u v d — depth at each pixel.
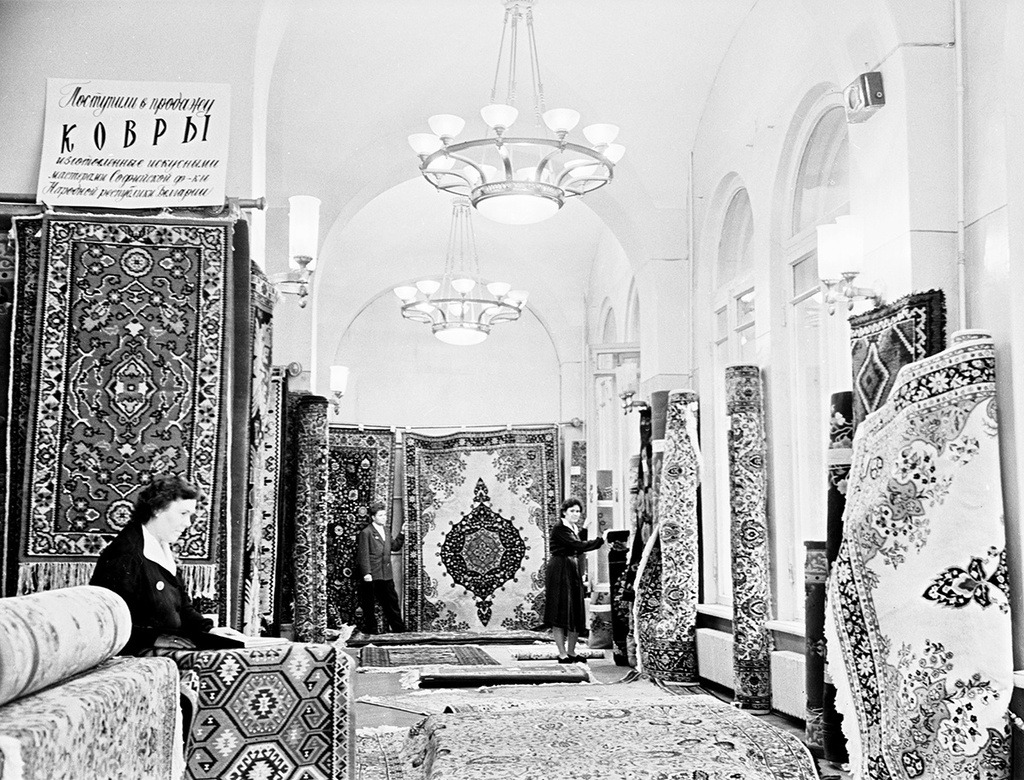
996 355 5.09
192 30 6.41
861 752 5.14
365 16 9.17
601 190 11.11
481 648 12.80
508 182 7.70
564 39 9.67
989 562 4.74
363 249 16.19
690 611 9.77
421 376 17.95
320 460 10.73
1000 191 5.15
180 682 4.54
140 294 5.72
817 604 6.58
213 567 5.55
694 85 10.12
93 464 5.58
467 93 10.33
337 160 10.47
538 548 15.44
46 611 2.09
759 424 8.41
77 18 6.31
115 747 2.05
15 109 6.14
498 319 14.59
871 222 6.11
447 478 15.84
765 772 3.90
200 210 6.00
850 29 6.24
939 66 5.71
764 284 8.67
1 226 5.88
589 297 16.62
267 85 7.02
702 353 10.50
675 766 3.82
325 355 16.34
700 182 10.52
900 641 4.90
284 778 4.71
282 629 10.49
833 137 7.87
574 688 9.22
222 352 5.73
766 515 8.53
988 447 4.83
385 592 14.86
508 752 4.02
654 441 10.52
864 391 5.84
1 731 1.64
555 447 15.67
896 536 4.97
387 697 8.70
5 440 5.64
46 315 5.64
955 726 4.68
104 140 6.08
